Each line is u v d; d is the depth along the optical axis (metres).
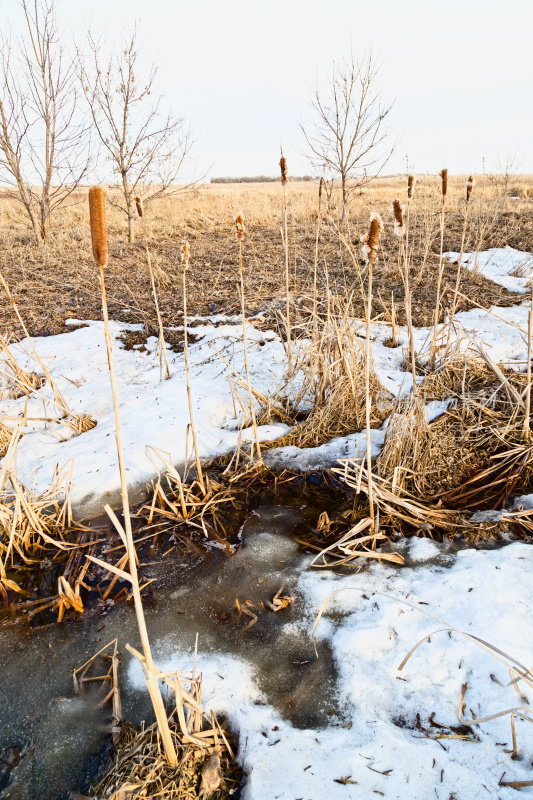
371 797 1.77
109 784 1.87
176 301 7.66
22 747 2.09
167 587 2.87
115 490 3.71
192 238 12.52
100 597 2.83
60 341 6.33
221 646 2.47
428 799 1.75
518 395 3.74
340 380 4.29
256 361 5.39
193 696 2.12
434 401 4.39
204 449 4.07
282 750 1.97
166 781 1.84
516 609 2.43
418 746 1.94
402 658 2.29
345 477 3.59
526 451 3.49
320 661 2.36
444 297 7.20
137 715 2.16
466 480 3.53
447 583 2.66
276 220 14.35
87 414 4.64
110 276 9.05
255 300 7.38
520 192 20.16
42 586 2.92
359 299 6.99
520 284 7.93
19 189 11.23
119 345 6.27
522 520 3.09
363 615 2.55
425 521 3.16
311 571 2.90
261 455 4.02
